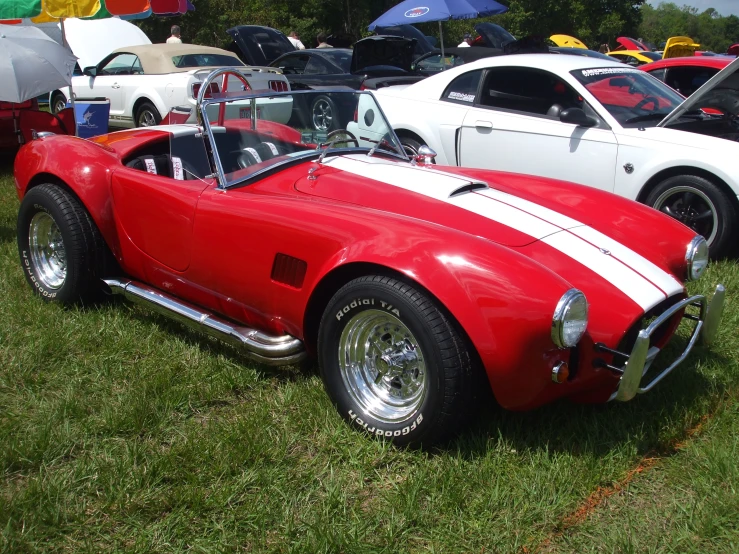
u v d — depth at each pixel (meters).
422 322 2.46
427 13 9.05
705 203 4.95
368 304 2.62
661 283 2.82
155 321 3.82
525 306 2.35
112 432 2.78
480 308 2.39
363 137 3.84
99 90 10.40
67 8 6.27
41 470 2.54
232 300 3.23
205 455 2.59
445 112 6.23
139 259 3.62
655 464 2.62
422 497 2.42
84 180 3.64
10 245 5.06
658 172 5.07
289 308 2.96
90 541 2.21
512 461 2.60
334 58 11.27
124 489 2.42
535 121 5.66
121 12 6.69
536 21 35.66
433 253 2.50
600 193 3.55
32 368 3.28
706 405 2.95
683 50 13.48
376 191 3.22
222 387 3.12
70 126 7.31
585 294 2.67
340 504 2.38
